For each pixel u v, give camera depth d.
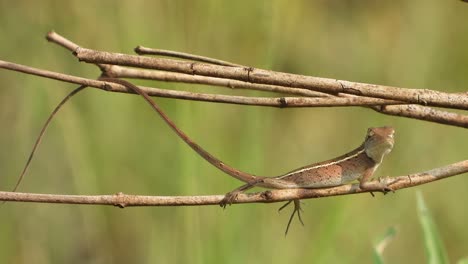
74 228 11.95
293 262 11.83
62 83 11.68
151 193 11.15
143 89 6.75
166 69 5.88
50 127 11.95
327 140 15.09
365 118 14.91
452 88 14.39
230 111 11.21
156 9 11.45
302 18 15.14
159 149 11.27
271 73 5.82
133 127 11.42
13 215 11.79
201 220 10.33
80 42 11.62
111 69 7.18
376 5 15.32
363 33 15.27
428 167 13.84
